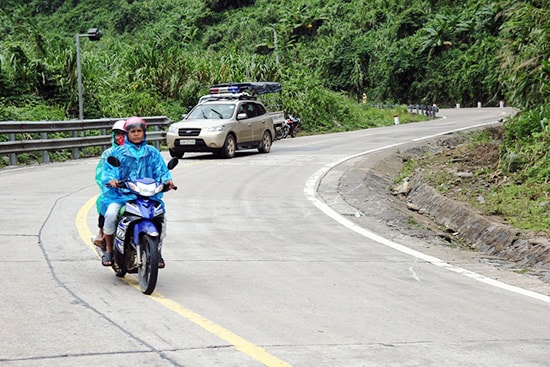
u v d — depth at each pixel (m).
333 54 86.75
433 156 22.12
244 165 20.16
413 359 5.26
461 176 16.84
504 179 16.00
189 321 6.10
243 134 23.23
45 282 7.33
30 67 27.41
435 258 9.52
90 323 5.93
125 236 7.18
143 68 34.41
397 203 14.75
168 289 7.27
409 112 58.81
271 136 25.05
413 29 86.06
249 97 26.28
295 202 13.73
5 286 7.12
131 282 7.48
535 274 8.84
